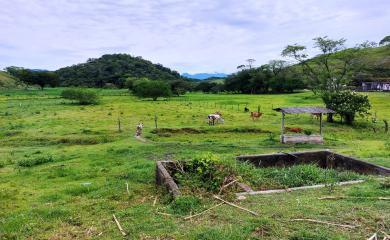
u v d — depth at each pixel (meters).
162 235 7.91
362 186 10.94
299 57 56.16
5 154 25.38
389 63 115.75
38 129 36.12
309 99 79.44
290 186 12.37
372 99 69.00
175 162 14.32
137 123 40.88
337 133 34.78
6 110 57.28
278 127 37.41
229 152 23.50
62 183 16.19
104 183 15.33
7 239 9.05
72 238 8.68
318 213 8.50
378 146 24.78
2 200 13.35
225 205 9.55
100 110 56.44
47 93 113.06
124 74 181.75
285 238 7.30
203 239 7.47
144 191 13.38
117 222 9.20
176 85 125.44
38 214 11.10
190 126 37.94
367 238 7.15
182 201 9.85
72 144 29.66
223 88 140.88
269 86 123.31
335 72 52.84
